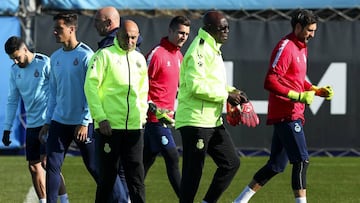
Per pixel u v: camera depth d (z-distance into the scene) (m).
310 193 37.56
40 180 31.94
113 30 28.91
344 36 52.28
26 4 53.28
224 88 27.36
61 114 29.03
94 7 54.00
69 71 28.88
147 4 54.09
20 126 52.50
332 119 52.44
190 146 27.33
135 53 26.69
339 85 52.31
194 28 51.44
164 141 31.94
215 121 27.48
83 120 28.86
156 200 35.19
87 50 29.20
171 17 52.19
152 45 52.12
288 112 29.09
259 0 54.25
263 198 35.81
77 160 50.94
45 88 31.39
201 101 27.19
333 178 43.03
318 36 52.31
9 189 37.97
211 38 27.05
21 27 52.38
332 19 55.03
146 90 26.89
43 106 31.39
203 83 26.75
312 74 52.34
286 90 28.38
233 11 55.28
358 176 44.00
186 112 27.34
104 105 26.30
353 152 53.28
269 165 30.80
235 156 28.03
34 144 31.61
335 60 52.31
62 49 29.48
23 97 31.59
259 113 52.50
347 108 52.41
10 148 52.72
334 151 53.19
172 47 32.47
